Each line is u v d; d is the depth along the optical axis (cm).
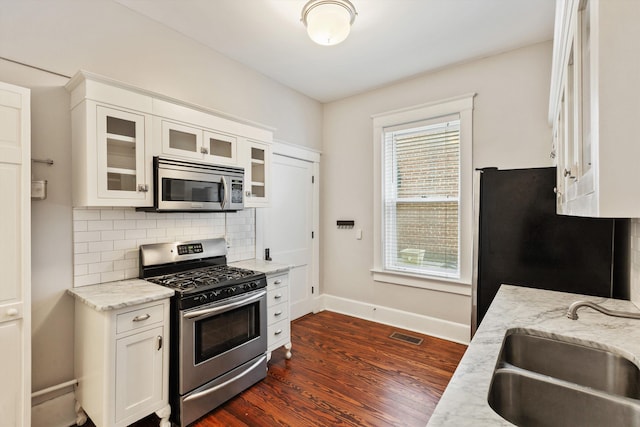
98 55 215
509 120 289
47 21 193
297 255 381
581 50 95
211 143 254
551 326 137
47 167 193
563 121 148
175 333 196
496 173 220
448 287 322
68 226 200
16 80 183
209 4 225
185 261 253
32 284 187
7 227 156
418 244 347
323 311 412
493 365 103
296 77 345
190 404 195
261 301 245
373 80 352
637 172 60
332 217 414
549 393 100
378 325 361
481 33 260
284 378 248
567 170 114
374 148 373
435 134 334
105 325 168
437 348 301
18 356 159
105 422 167
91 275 209
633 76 61
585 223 194
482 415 76
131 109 202
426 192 341
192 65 270
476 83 306
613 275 191
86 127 184
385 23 246
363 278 385
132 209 229
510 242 215
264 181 298
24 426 160
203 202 239
